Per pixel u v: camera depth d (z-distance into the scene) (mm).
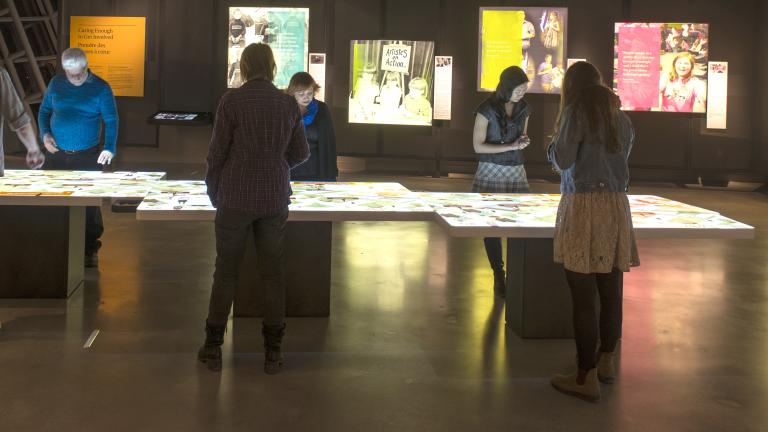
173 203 3721
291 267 4207
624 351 3721
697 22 12539
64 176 4715
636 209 4074
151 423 2707
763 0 12828
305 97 4715
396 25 13391
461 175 13438
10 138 14000
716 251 6691
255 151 3113
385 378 3258
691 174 13211
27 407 2824
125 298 4523
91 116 5336
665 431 2752
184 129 13438
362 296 4754
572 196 3006
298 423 2744
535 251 3883
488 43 12625
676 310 4559
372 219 3668
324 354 3572
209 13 13047
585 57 13203
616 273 3135
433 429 2723
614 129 2941
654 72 12586
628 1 13016
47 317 4066
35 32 15664
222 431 2656
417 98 12805
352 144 13609
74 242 4625
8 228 4395
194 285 4926
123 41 12453
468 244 6766
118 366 3316
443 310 4461
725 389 3209
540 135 13219
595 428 2766
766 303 4770
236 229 3162
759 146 12992
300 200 3943
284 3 13273
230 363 3396
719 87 12594
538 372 3385
